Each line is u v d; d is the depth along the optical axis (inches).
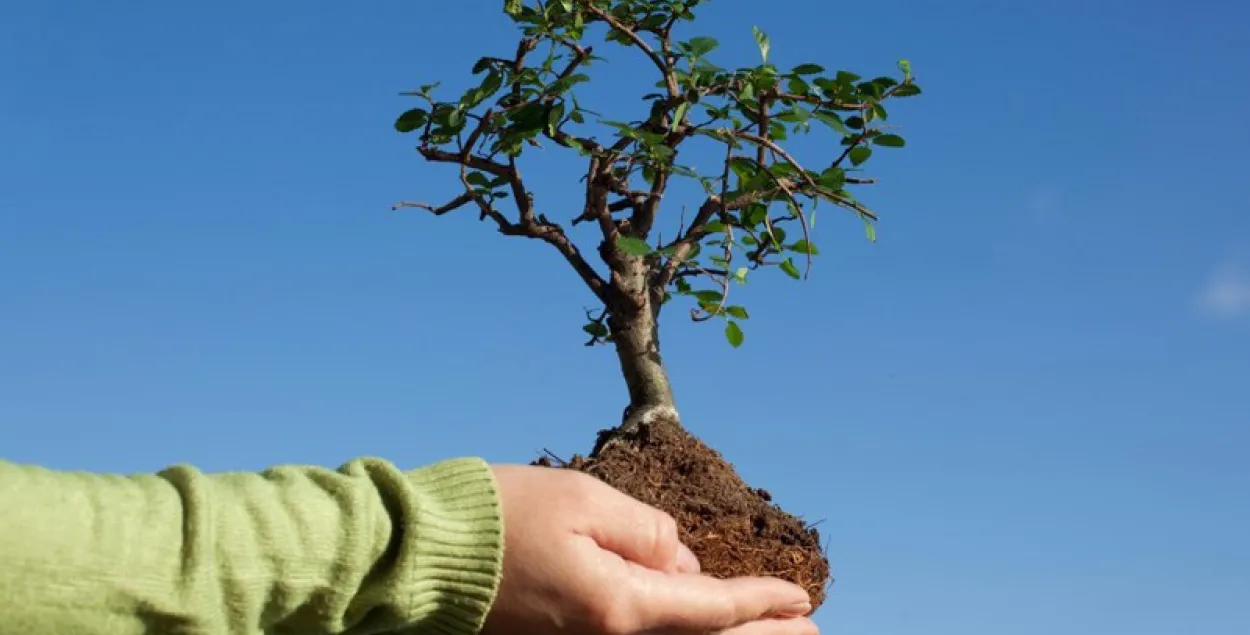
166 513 28.3
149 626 27.5
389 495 31.9
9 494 26.0
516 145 42.8
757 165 43.4
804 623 35.1
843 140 44.3
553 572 32.4
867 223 43.6
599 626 32.6
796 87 43.3
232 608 28.8
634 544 33.2
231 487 30.3
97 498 27.6
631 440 43.4
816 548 40.6
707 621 33.4
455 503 32.3
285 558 29.6
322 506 31.0
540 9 42.8
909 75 43.7
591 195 43.4
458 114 42.5
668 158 42.6
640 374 44.2
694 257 45.0
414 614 31.9
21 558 25.7
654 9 42.9
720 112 42.4
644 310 44.4
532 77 42.4
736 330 44.7
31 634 25.8
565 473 33.3
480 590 32.1
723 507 40.7
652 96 43.1
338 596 30.7
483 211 44.5
